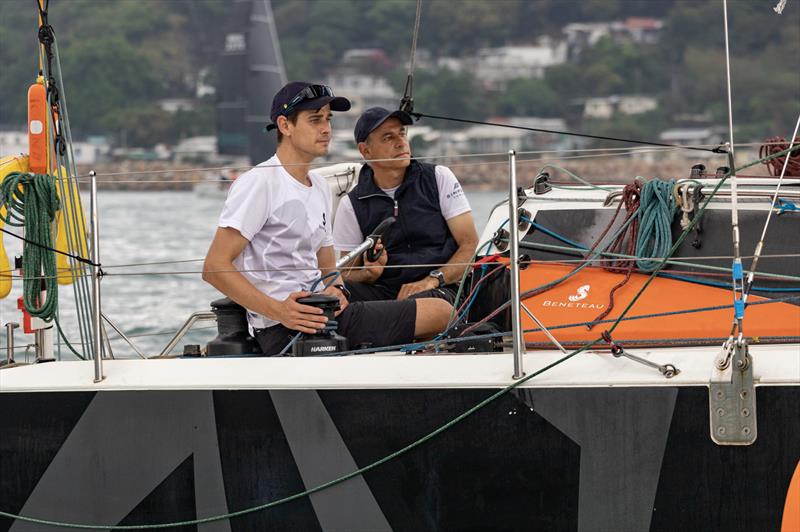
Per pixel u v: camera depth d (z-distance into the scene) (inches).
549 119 6136.8
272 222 277.0
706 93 5782.5
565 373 226.4
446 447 229.5
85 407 238.8
